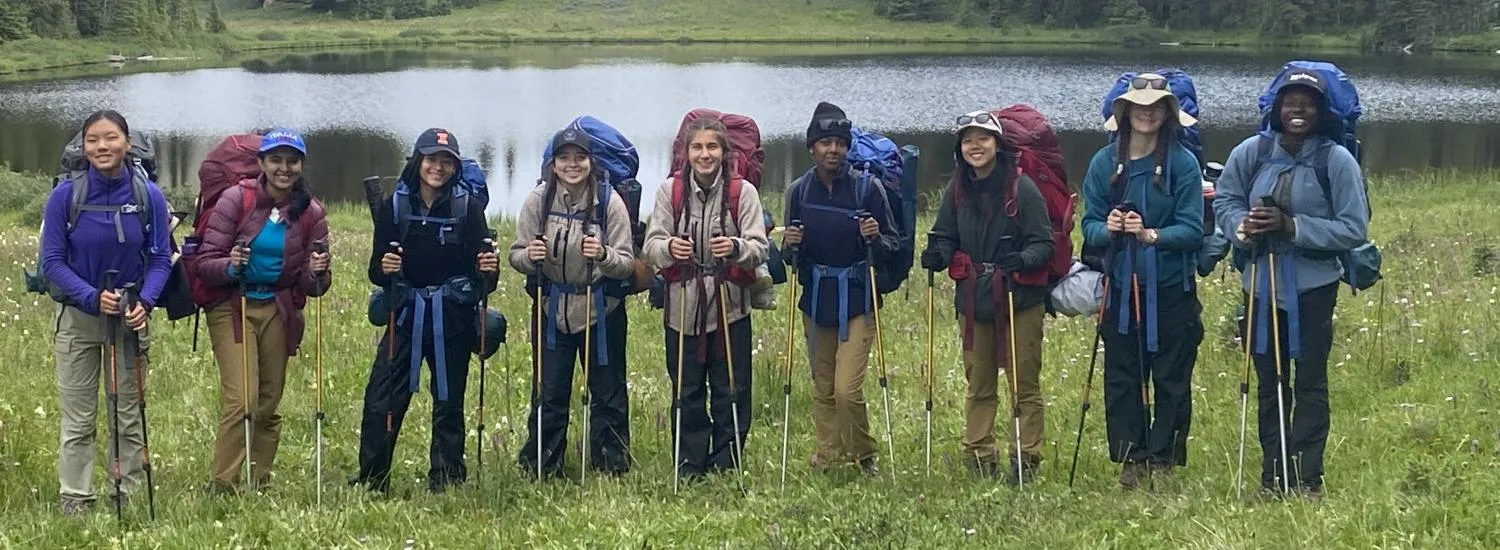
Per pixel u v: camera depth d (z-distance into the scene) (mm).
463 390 7977
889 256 7844
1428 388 9234
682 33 131500
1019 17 129250
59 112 59031
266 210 7629
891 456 7969
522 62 97250
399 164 42719
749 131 8508
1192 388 9867
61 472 7488
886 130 49281
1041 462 8242
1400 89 61812
